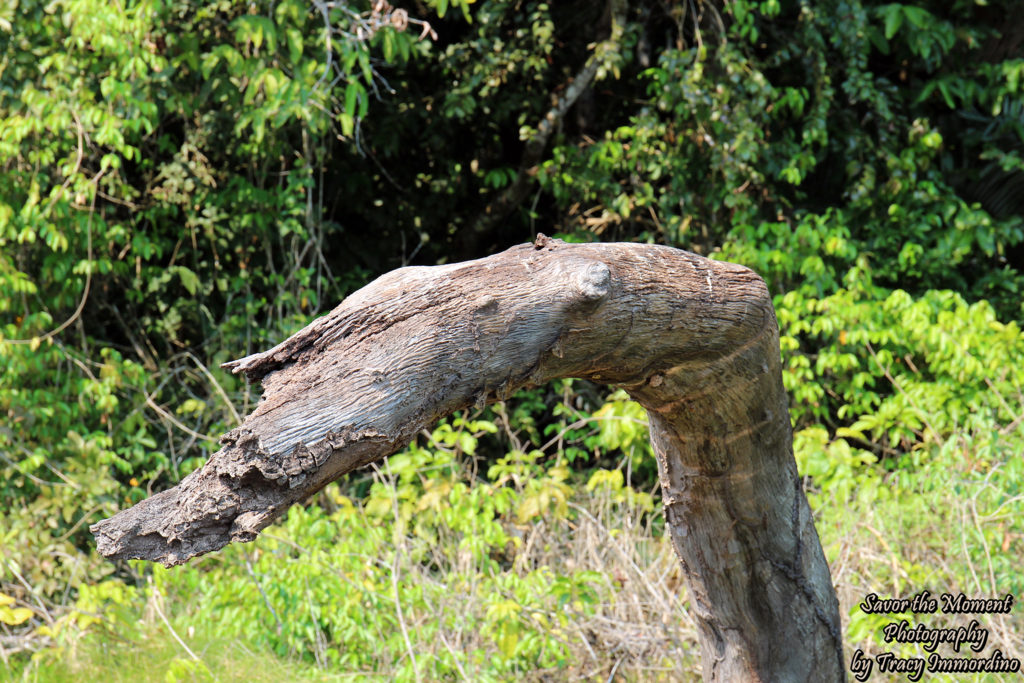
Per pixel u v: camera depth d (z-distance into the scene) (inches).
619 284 78.4
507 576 175.3
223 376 262.2
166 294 290.5
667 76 271.7
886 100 277.9
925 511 195.2
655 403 93.3
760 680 111.7
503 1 269.0
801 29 280.8
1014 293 295.0
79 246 249.8
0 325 235.9
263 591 184.7
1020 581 168.7
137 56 223.8
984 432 197.6
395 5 281.7
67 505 218.5
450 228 328.8
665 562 200.5
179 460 258.1
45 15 233.5
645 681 174.4
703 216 288.4
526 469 213.8
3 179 235.1
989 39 299.6
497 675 172.9
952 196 286.0
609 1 281.3
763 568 106.8
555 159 284.7
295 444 60.8
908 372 258.7
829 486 200.8
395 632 184.4
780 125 296.2
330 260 313.3
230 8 241.9
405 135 313.7
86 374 258.8
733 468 99.7
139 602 202.1
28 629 195.3
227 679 170.4
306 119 234.7
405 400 65.1
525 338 71.8
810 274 258.2
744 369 91.4
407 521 208.5
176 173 265.4
